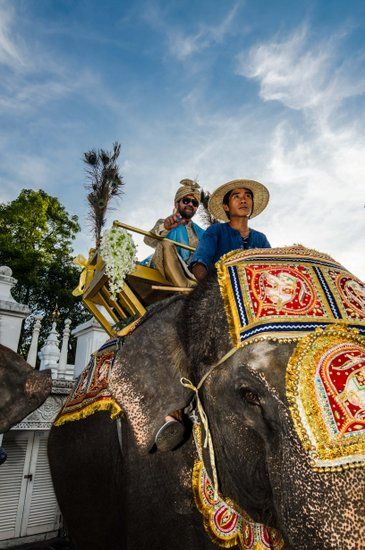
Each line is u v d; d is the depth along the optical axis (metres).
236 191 2.89
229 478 1.74
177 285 2.81
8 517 6.79
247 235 2.85
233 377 1.52
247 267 1.73
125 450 2.48
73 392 3.45
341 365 1.25
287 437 1.27
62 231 24.19
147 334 2.00
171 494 2.14
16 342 5.65
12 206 22.36
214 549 1.97
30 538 6.91
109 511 2.86
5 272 6.04
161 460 2.22
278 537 1.70
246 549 1.84
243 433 1.56
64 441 3.41
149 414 1.83
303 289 1.56
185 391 1.84
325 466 1.13
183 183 3.81
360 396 1.18
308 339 1.35
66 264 23.17
